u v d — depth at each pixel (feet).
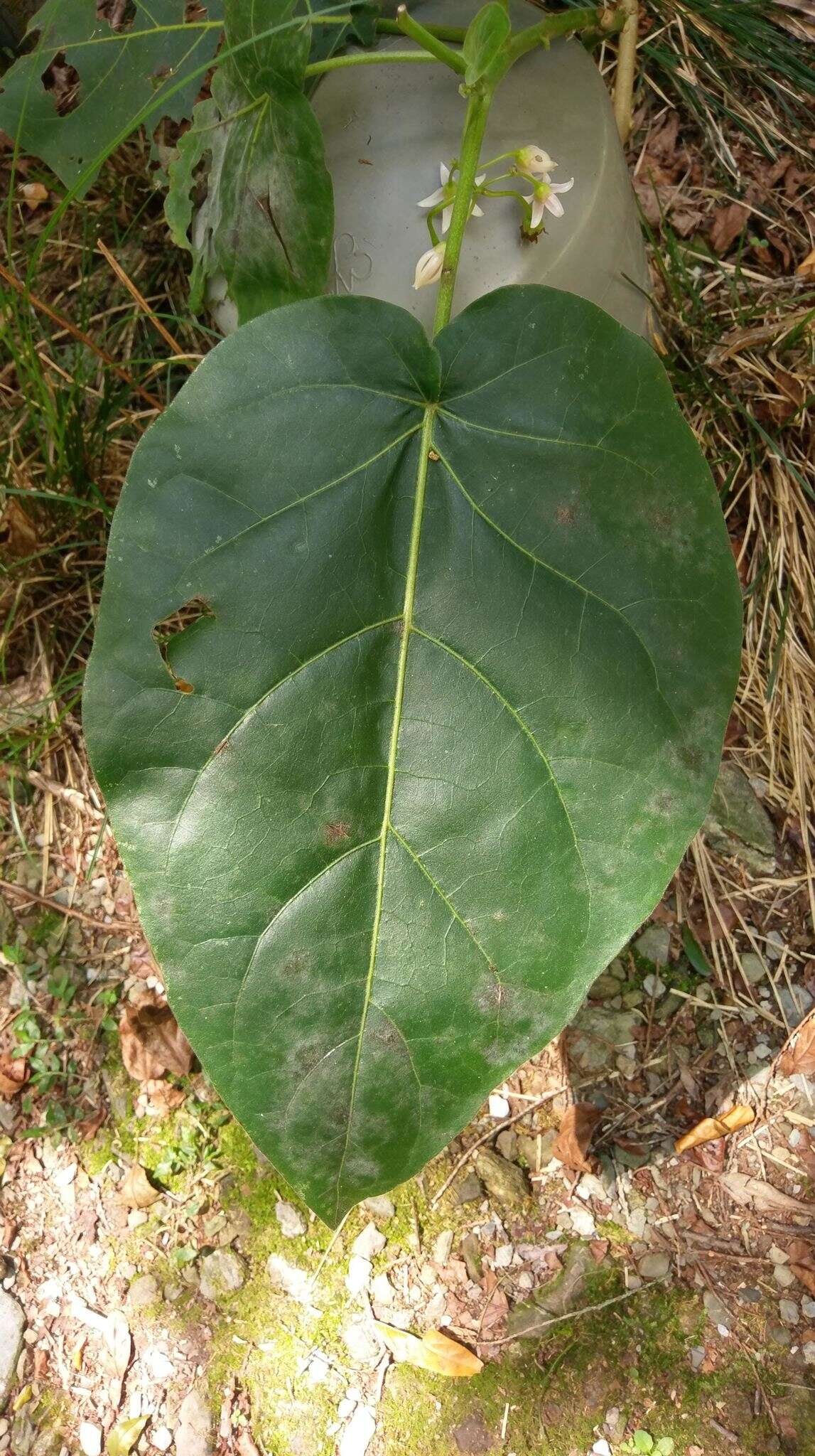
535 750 0.93
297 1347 1.40
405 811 0.93
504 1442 1.35
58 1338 1.41
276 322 0.96
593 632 0.94
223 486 0.93
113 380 1.74
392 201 1.33
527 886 0.92
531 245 1.30
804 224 1.86
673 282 1.75
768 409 1.75
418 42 1.13
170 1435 1.36
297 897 0.91
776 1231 1.45
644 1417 1.35
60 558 1.71
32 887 1.63
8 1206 1.47
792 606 1.72
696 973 1.59
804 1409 1.35
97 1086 1.53
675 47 1.89
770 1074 1.54
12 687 1.71
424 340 0.98
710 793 0.92
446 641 0.95
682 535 0.94
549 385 0.97
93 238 1.80
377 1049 0.92
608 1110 1.52
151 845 0.90
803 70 1.90
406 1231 1.45
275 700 0.92
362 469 0.96
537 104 1.36
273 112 1.16
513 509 0.96
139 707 0.91
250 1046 0.91
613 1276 1.43
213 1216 1.46
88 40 1.40
